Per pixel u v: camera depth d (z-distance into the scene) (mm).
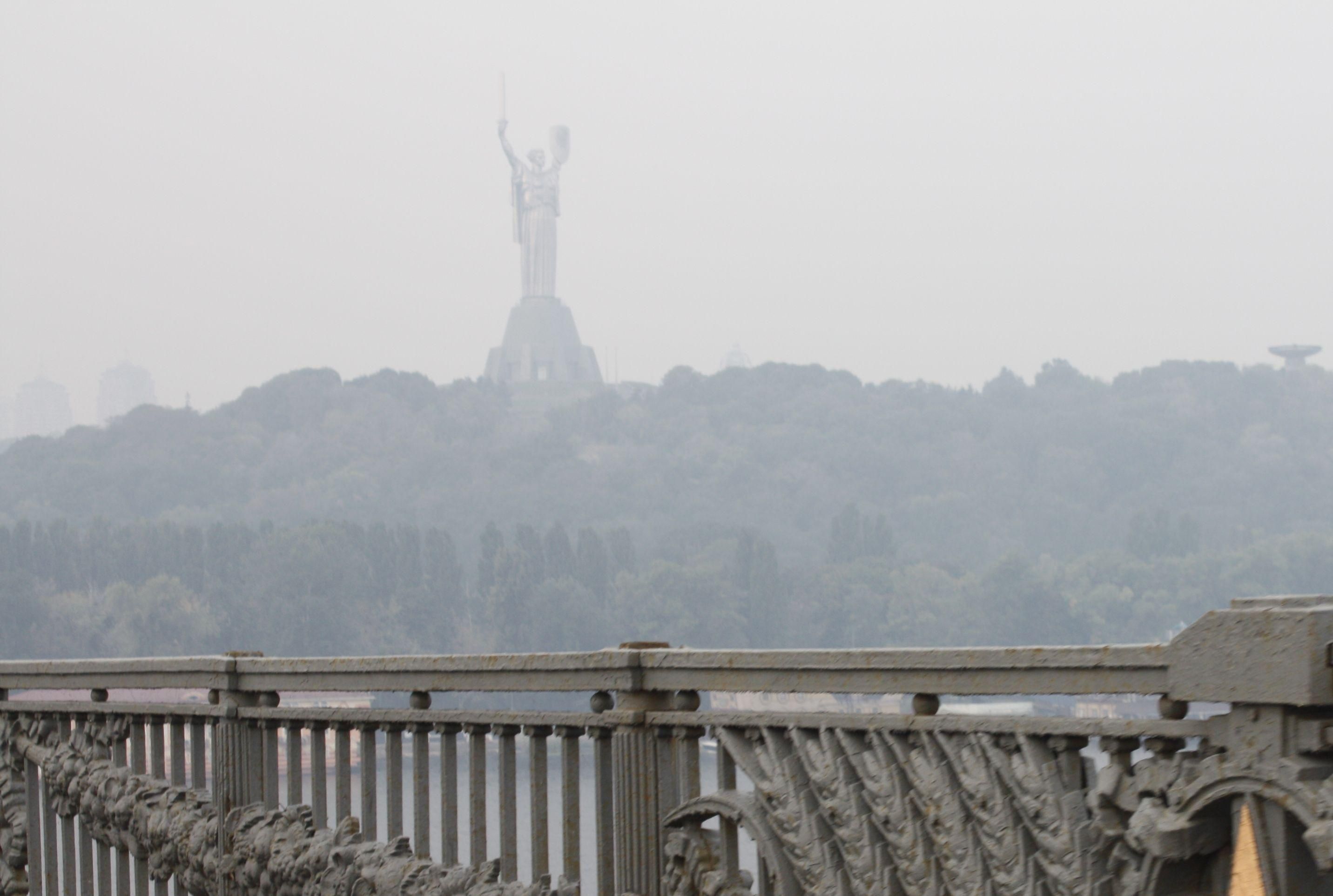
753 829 6703
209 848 10312
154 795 11070
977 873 5609
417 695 8953
